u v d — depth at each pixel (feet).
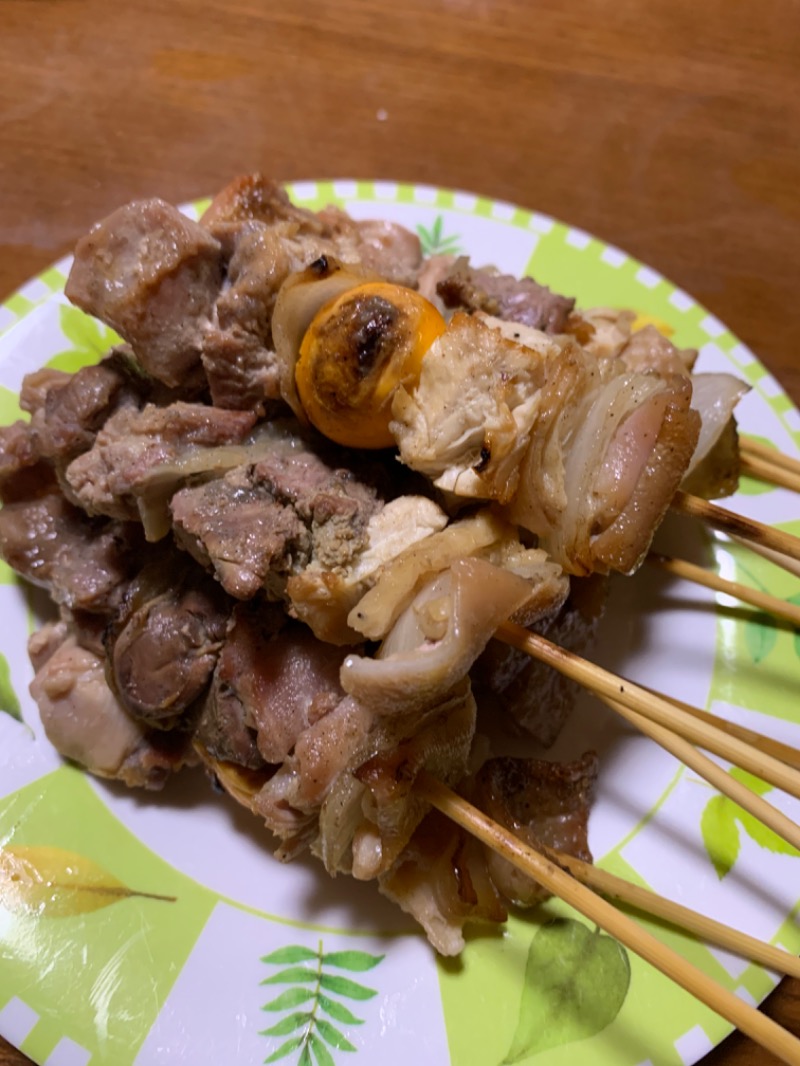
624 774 1.01
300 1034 0.86
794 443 1.21
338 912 0.93
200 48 1.67
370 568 0.87
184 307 0.95
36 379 1.12
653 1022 0.86
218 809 1.00
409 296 0.88
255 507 0.90
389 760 0.82
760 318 1.44
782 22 1.74
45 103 1.59
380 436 0.90
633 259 1.38
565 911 0.93
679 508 0.99
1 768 0.99
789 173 1.60
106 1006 0.86
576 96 1.67
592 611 1.03
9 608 1.09
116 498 0.95
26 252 1.43
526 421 0.84
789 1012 0.92
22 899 0.91
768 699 1.06
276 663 0.94
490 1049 0.85
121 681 0.96
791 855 0.96
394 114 1.63
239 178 1.05
